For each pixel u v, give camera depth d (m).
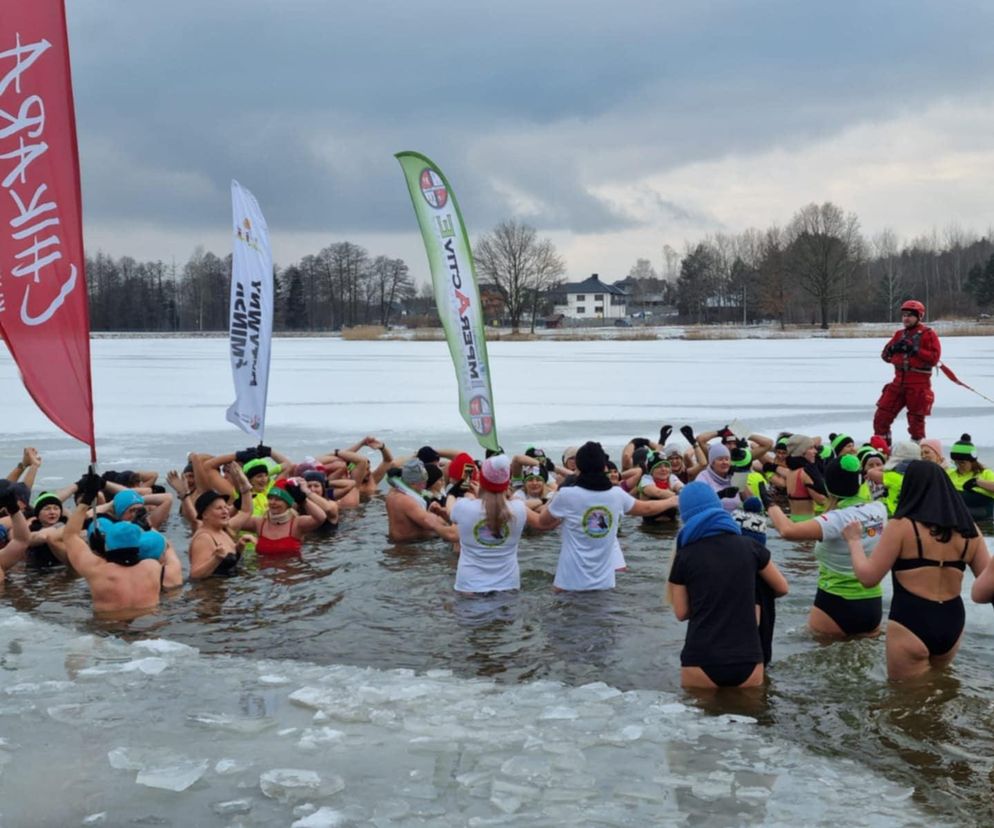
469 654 7.63
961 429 20.84
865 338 86.38
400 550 11.24
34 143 8.97
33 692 6.83
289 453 19.11
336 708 6.47
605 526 9.31
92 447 9.06
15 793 5.35
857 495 7.91
